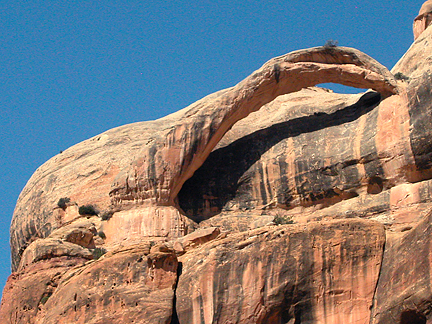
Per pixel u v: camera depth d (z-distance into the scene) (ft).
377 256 211.20
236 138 271.49
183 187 263.49
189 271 216.74
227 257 213.66
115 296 213.87
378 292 207.10
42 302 229.45
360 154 243.19
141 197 252.62
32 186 295.48
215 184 261.85
